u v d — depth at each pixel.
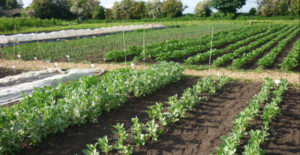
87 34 32.78
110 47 19.95
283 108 7.22
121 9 66.00
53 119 5.39
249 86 9.49
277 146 5.17
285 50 18.16
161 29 39.47
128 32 34.88
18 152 4.88
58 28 42.66
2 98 8.12
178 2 70.31
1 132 4.64
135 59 14.62
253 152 4.24
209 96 8.35
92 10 69.75
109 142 5.34
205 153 4.93
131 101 7.84
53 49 19.19
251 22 46.84
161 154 4.90
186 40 22.64
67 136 5.56
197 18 66.12
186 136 5.62
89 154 4.36
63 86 8.03
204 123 6.29
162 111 7.06
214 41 21.70
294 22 51.44
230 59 14.57
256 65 13.33
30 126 4.98
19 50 18.36
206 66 12.98
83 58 15.77
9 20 39.28
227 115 6.76
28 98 6.72
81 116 5.98
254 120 6.39
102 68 12.67
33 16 62.59
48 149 5.04
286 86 9.07
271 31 32.34
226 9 67.38
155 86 8.70
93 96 6.32
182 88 9.35
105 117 6.63
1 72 12.21
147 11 72.44
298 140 5.41
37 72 11.73
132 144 5.26
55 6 67.69
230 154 4.15
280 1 60.00
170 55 15.00
